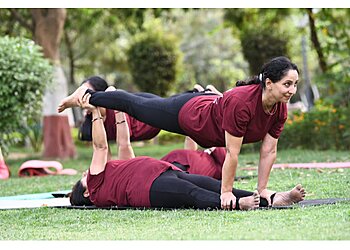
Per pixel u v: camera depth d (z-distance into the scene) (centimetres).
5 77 1961
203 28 5403
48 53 2464
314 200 1003
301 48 4384
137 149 2964
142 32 3231
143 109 1012
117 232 832
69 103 1043
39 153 3108
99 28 3859
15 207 1107
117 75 5153
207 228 815
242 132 916
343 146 2173
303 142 2259
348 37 2422
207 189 988
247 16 2841
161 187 976
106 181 1026
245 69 5450
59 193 1294
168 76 3192
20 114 2022
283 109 954
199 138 978
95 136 1024
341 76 2245
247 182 1318
